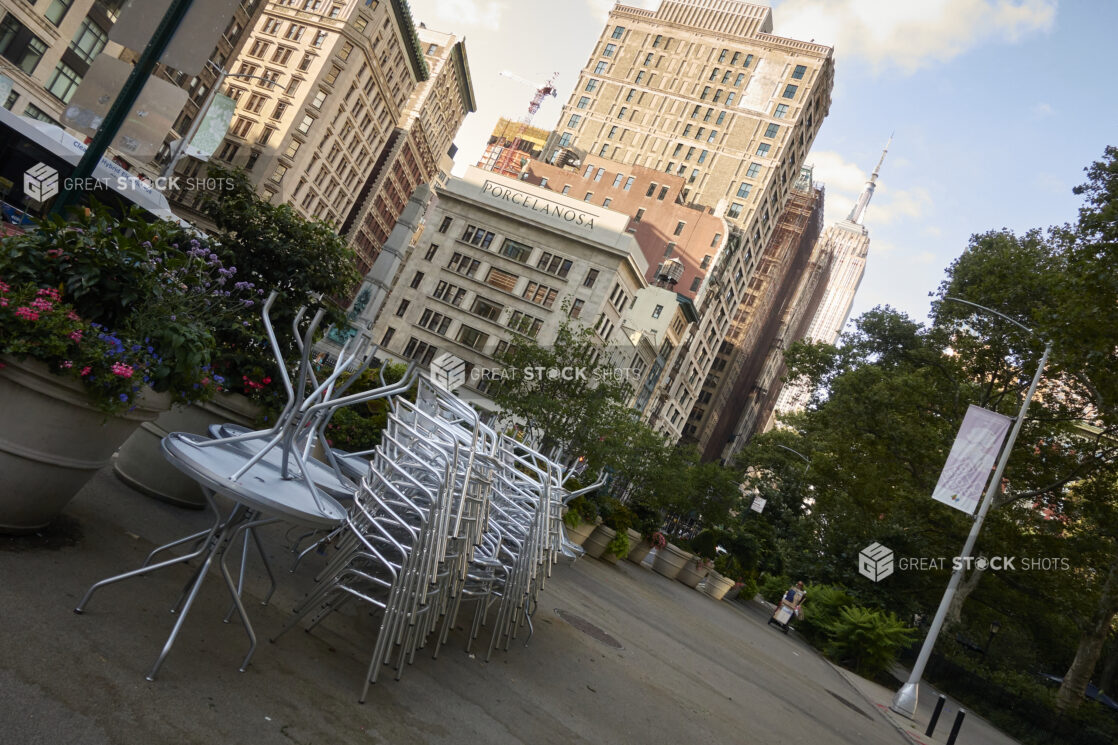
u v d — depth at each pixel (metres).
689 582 28.19
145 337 4.71
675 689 8.75
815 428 34.91
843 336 35.78
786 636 27.53
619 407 26.05
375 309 38.56
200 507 6.91
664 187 90.00
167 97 5.63
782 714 10.67
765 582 43.91
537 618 8.96
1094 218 18.47
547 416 24.61
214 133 18.30
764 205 102.56
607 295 60.19
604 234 60.94
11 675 3.13
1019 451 27.47
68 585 4.20
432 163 126.75
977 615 36.75
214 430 4.68
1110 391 20.02
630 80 109.75
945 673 29.25
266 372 7.43
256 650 4.45
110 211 5.01
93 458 4.61
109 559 4.83
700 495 38.72
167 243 5.45
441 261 62.97
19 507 4.43
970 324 30.52
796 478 56.12
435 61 112.56
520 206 62.34
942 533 29.20
